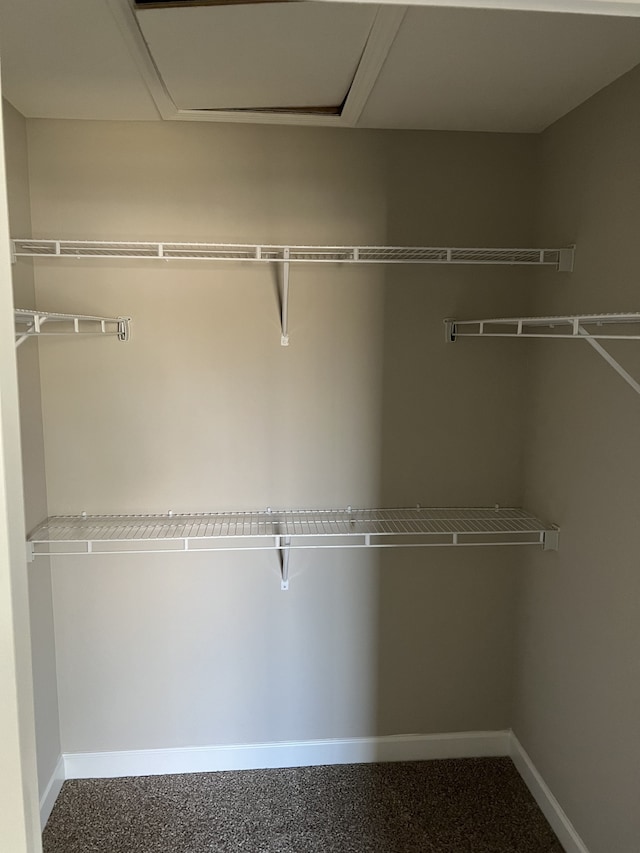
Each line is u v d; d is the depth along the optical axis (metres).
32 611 1.88
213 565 2.10
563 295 1.86
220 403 2.04
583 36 1.35
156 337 2.00
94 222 1.94
